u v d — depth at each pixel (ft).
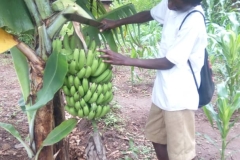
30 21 7.69
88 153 8.68
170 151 9.16
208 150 13.64
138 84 22.29
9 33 7.52
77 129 14.84
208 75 9.23
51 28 7.81
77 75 7.77
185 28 8.20
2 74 24.76
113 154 13.05
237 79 14.89
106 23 9.28
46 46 7.84
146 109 17.93
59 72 7.24
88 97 7.91
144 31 24.66
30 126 8.49
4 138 14.24
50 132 8.25
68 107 8.27
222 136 11.60
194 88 8.79
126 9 9.87
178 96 8.63
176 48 8.25
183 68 8.56
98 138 8.63
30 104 8.17
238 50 14.92
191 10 8.31
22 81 8.20
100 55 7.93
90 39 9.20
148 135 10.27
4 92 20.70
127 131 15.05
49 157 8.71
